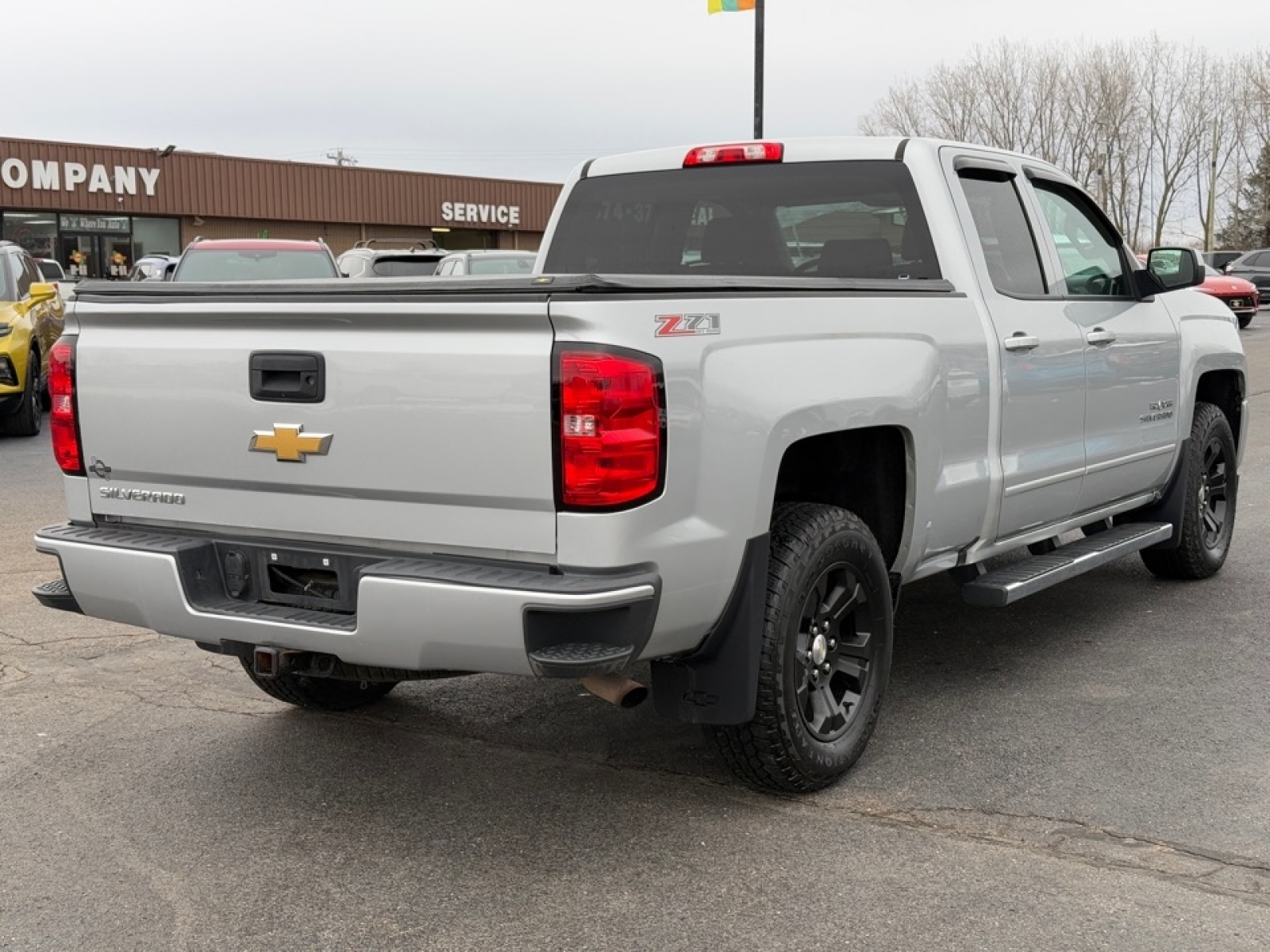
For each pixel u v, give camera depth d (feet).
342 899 10.90
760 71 68.69
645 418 10.45
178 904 10.84
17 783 13.44
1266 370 57.41
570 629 10.45
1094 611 19.74
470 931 10.32
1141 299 18.83
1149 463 19.10
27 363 39.50
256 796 13.08
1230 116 213.05
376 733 14.87
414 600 10.68
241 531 12.17
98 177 119.44
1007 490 15.38
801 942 10.05
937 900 10.70
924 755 13.92
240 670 17.28
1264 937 10.04
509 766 13.80
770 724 12.08
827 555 12.46
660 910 10.61
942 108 193.98
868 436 13.85
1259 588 21.02
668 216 17.15
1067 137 191.83
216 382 11.93
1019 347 15.38
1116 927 10.22
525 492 10.60
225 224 129.49
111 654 17.97
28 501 29.27
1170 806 12.51
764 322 11.76
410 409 10.98
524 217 153.48
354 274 58.70
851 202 15.83
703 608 11.35
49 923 10.53
